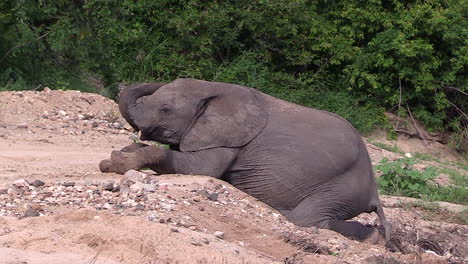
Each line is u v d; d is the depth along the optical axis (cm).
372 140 2309
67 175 1030
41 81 1981
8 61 1955
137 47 2233
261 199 1019
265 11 2331
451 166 2239
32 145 1376
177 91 1048
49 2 2014
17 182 915
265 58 2333
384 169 1578
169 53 2250
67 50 2044
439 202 1484
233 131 1020
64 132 1548
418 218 1322
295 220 997
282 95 2261
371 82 2333
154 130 1049
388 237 1002
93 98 1764
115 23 2131
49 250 666
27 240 680
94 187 921
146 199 889
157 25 2283
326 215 1000
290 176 1004
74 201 864
